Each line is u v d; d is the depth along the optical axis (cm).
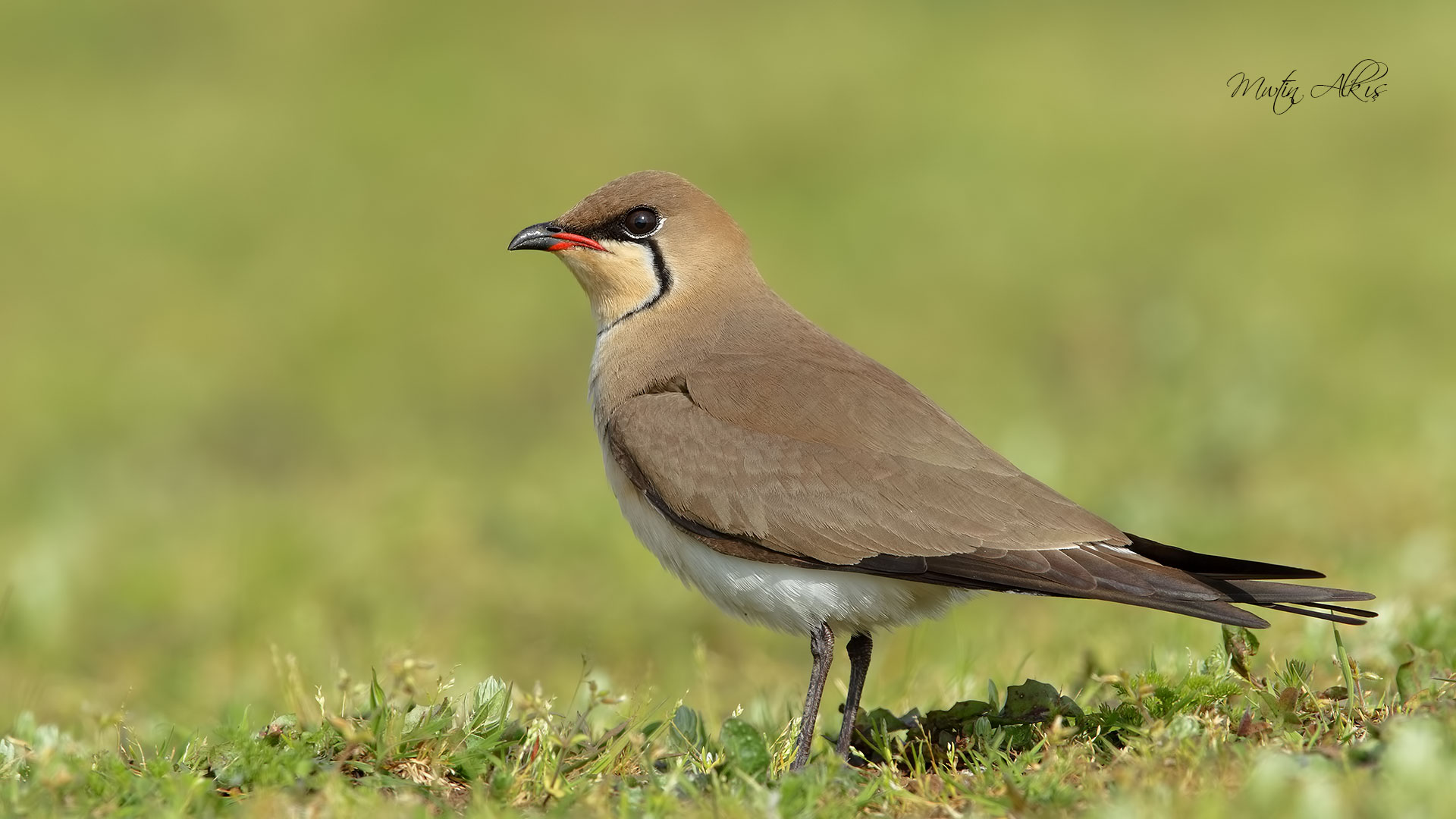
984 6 3212
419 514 1459
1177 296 2020
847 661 1114
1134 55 2908
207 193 2566
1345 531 1237
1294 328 1811
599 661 1169
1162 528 1273
